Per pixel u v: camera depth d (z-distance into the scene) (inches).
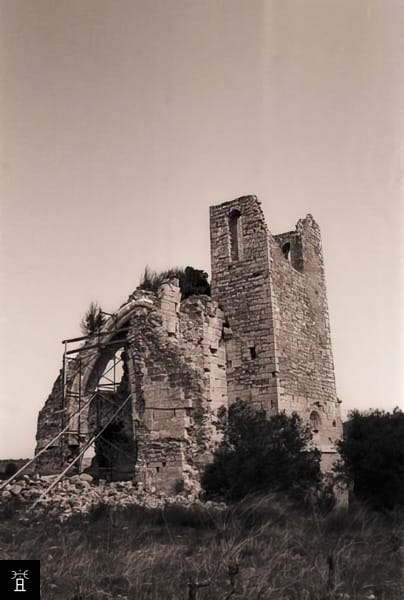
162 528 522.3
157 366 868.6
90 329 1004.6
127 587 338.3
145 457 836.0
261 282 946.1
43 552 402.6
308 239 1125.1
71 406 969.5
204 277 1112.2
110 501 700.7
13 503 683.4
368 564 392.8
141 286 1029.2
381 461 665.6
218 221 1026.1
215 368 922.7
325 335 1097.4
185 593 319.3
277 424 682.8
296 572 363.9
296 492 605.6
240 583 333.1
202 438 810.8
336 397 1072.8
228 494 606.2
